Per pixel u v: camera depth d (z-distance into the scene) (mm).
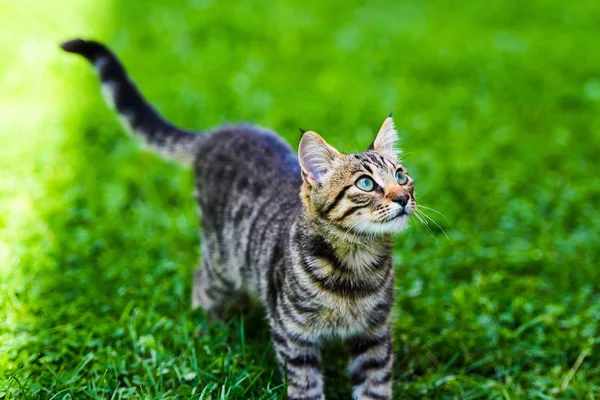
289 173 1173
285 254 1065
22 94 1784
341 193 1030
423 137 1669
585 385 1141
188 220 1440
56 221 1401
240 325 1175
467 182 1534
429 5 2537
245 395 1095
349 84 1901
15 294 1229
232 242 1183
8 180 1474
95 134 1669
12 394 1058
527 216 1458
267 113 1725
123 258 1336
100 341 1151
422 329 1218
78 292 1256
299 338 1067
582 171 1579
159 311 1231
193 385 1098
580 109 1821
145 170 1564
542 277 1339
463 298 1263
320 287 1041
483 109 1778
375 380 1085
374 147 1094
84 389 1081
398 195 1025
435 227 1429
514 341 1207
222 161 1219
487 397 1140
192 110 1734
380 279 1057
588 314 1241
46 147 1582
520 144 1661
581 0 2518
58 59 1930
